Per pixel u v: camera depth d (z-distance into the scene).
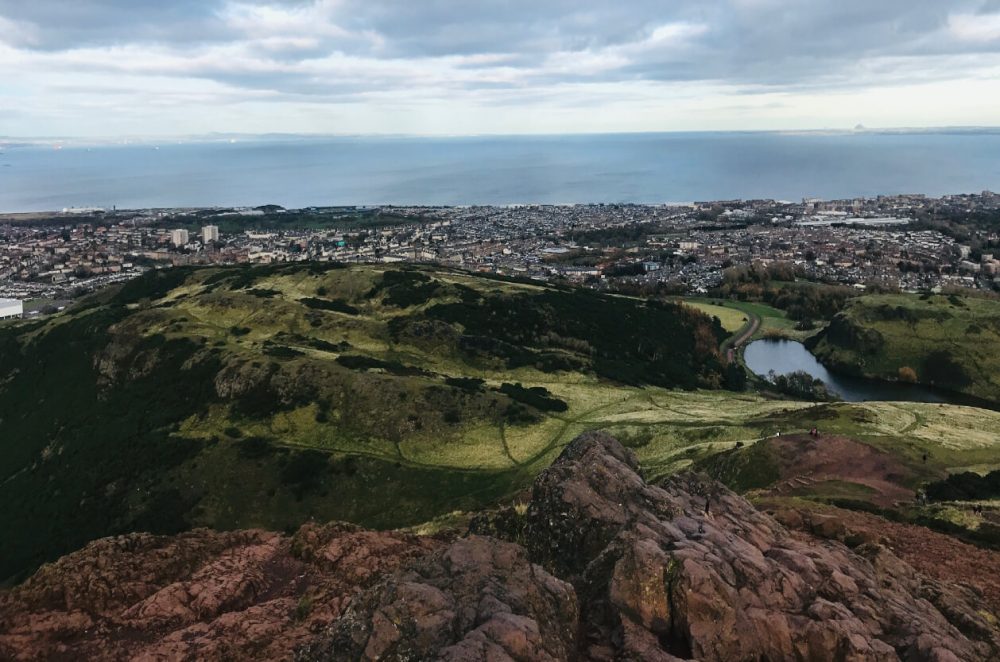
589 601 17.88
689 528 20.95
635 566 17.58
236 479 76.44
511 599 15.71
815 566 20.59
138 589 26.80
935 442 63.03
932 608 20.91
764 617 16.84
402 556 29.50
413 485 73.50
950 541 33.56
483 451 79.12
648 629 16.61
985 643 19.73
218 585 26.36
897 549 31.55
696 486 28.20
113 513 75.38
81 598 25.70
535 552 22.56
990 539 34.66
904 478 52.34
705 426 79.12
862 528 32.91
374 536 31.81
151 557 29.25
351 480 75.06
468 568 16.81
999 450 61.72
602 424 84.62
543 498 24.17
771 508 38.50
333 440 83.25
